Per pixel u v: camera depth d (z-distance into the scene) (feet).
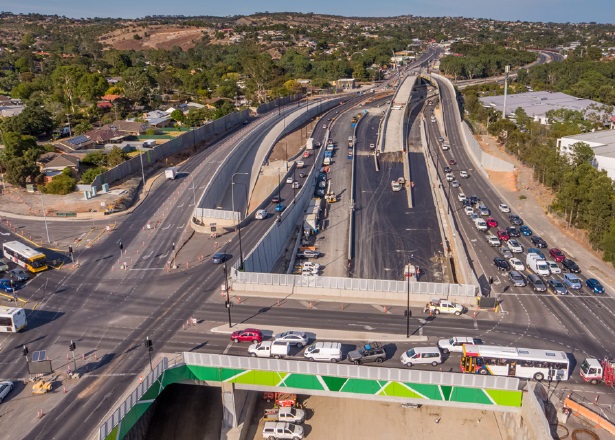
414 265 404.98
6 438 214.28
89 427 219.61
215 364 248.52
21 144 603.67
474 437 263.29
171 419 277.85
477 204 504.84
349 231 464.65
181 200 506.07
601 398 231.09
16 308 291.38
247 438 265.34
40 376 250.78
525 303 313.73
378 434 266.57
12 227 442.91
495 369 240.32
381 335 273.54
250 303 310.65
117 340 277.64
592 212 409.28
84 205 491.72
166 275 351.87
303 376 242.58
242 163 654.53
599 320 294.05
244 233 422.00
